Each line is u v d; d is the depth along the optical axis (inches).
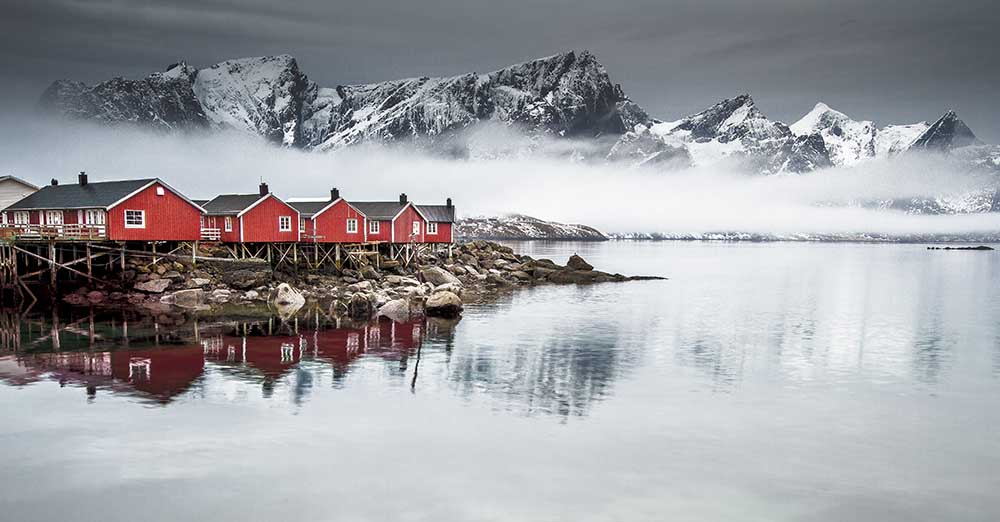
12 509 714.8
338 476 804.6
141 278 2233.0
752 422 1045.2
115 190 2285.9
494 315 2143.2
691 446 930.7
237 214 2501.2
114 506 724.7
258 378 1210.0
